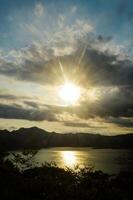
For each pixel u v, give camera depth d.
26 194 16.72
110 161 109.88
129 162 105.12
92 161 106.88
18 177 21.72
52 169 26.84
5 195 16.16
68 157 132.38
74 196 16.86
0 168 25.25
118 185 22.61
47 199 15.84
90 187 19.64
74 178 22.61
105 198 17.42
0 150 33.38
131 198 18.00
